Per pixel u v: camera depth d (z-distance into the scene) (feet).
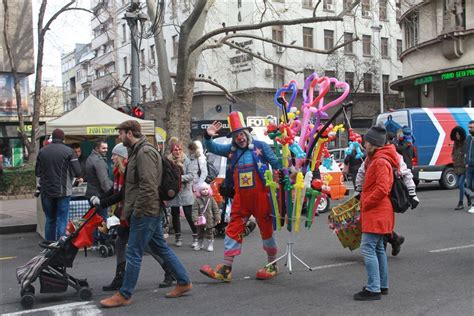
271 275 20.62
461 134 38.60
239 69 111.86
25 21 76.13
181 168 27.71
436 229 31.24
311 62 118.21
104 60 164.45
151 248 18.08
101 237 27.30
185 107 43.52
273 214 20.30
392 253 24.21
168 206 28.27
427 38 83.71
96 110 36.09
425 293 18.06
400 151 42.47
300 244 28.09
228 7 109.60
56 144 26.53
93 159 26.96
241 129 19.74
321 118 21.35
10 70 75.05
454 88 84.53
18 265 25.43
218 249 27.78
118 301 17.29
